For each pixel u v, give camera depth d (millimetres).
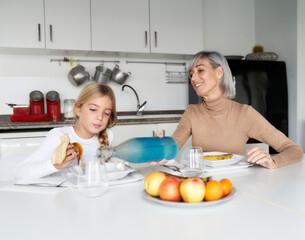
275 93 3133
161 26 3145
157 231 585
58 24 2838
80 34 2900
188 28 3234
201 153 882
